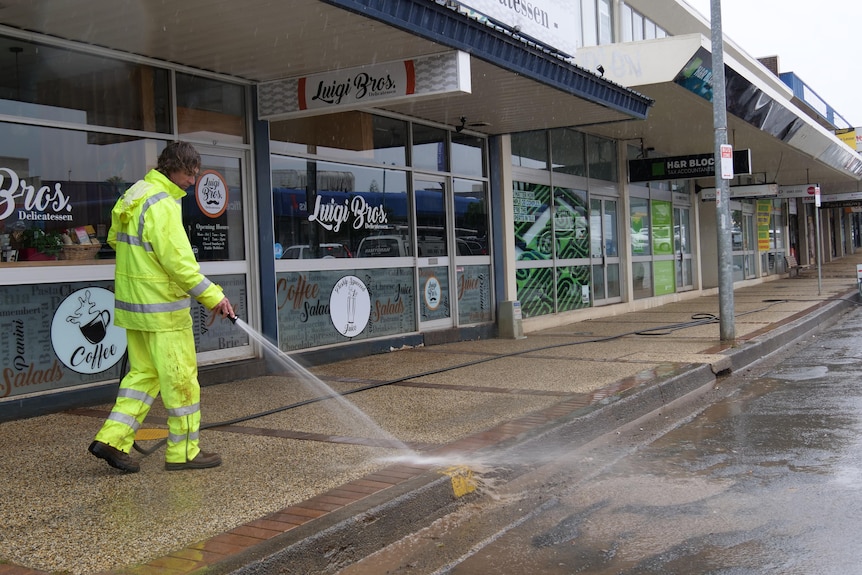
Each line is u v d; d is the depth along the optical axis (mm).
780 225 32562
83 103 7500
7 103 6914
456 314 12359
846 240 54750
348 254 10484
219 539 3918
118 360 7672
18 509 4453
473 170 12844
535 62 9180
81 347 7363
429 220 11914
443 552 4289
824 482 5289
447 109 11016
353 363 10016
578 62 12664
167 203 4891
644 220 18891
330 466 5289
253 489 4777
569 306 15477
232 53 7910
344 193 10430
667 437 6773
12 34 6902
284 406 7336
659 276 19594
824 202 36156
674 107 13883
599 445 6547
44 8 6391
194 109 8539
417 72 8180
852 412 7402
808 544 4207
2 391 6785
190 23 6898
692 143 18250
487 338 12797
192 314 8492
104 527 4141
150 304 4934
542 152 14586
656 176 16953
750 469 5688
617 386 8078
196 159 5090
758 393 8625
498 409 7125
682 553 4180
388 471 5137
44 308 7070
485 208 13125
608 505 5023
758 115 15594
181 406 5141
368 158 10750
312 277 9930
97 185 7602
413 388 8289
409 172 11484
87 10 6469
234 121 9016
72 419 6797
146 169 8031
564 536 4504
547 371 9211
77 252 7316
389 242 11156
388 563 4141
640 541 4383
